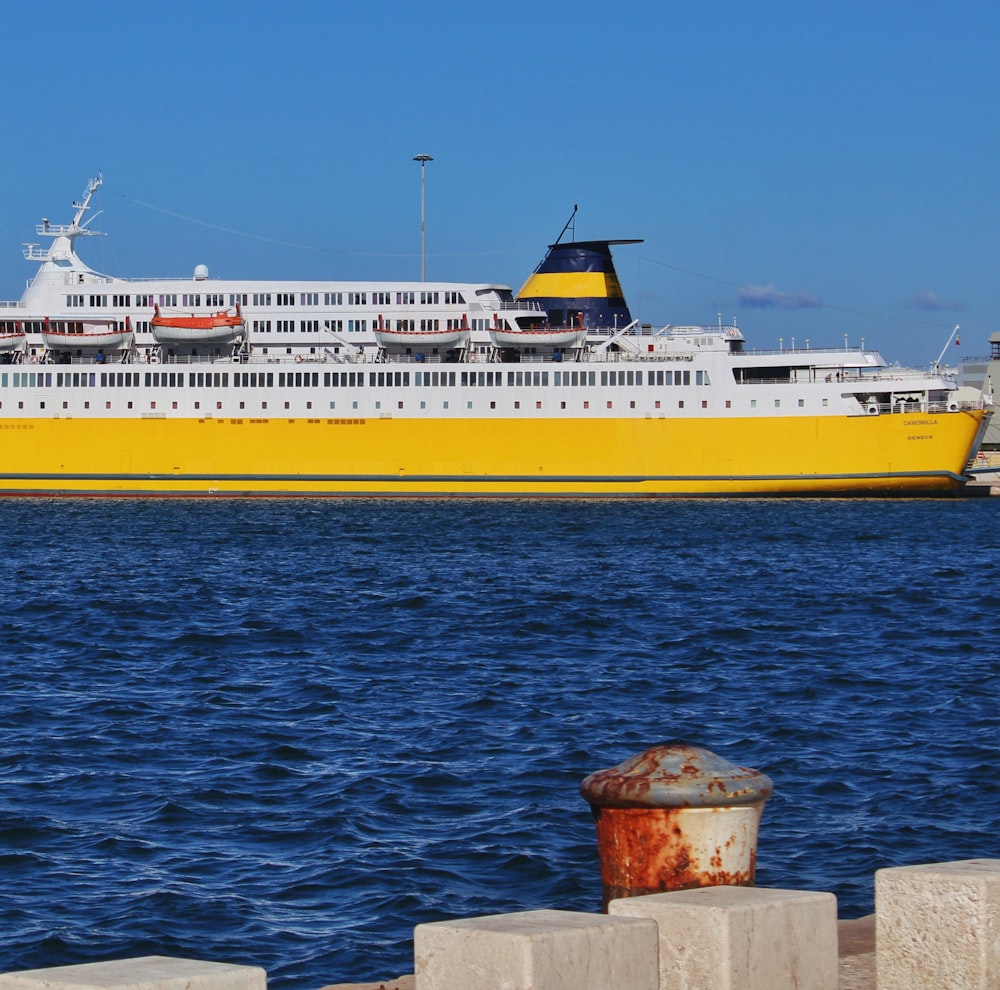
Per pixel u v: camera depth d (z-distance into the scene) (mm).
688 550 145875
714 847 24094
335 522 175500
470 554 142250
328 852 46438
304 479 199750
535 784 54406
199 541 155625
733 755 59406
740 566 132000
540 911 21594
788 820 49594
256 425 199875
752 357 193875
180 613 101500
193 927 40219
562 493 197375
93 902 42281
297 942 39188
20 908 41719
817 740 61719
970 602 107562
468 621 97250
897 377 195000
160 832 48875
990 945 21234
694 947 21422
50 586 117688
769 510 187375
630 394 194500
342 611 102312
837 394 191625
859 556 140750
